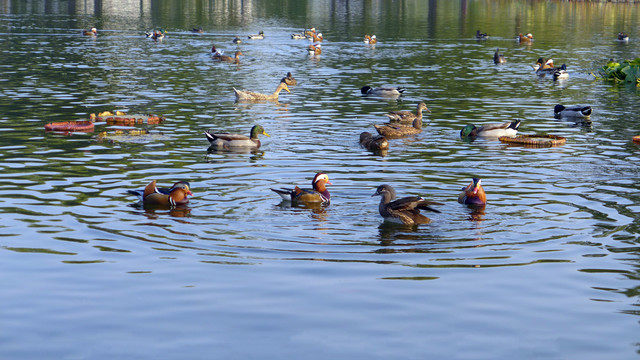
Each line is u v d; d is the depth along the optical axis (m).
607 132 28.77
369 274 12.87
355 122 30.75
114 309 11.30
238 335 10.44
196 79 43.44
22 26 74.38
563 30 80.62
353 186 19.34
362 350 9.98
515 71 49.66
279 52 59.66
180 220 15.96
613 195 18.45
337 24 87.38
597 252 14.05
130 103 34.09
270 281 12.50
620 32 78.25
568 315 11.20
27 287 12.14
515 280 12.63
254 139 25.00
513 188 19.23
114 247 14.16
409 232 15.30
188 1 124.81
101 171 20.66
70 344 10.10
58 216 16.17
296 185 19.17
